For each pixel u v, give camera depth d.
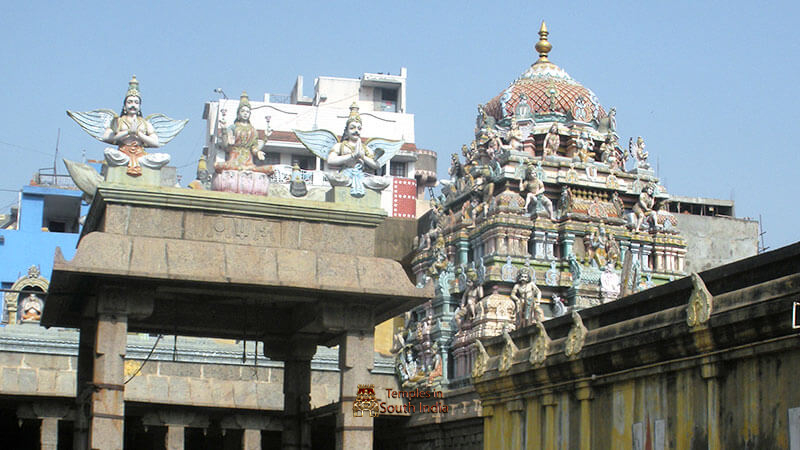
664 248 50.38
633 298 23.33
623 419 23.12
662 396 21.69
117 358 24.84
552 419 26.36
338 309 27.31
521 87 53.28
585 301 46.22
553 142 50.31
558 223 48.56
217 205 26.12
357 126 28.08
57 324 29.70
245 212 26.42
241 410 41.50
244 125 27.52
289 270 25.98
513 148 49.88
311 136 27.95
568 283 46.72
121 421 24.55
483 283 45.50
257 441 41.72
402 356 44.09
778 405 18.25
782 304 17.91
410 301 27.31
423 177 83.50
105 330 24.88
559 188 49.72
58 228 66.12
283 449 30.97
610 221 49.41
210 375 41.62
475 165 51.03
